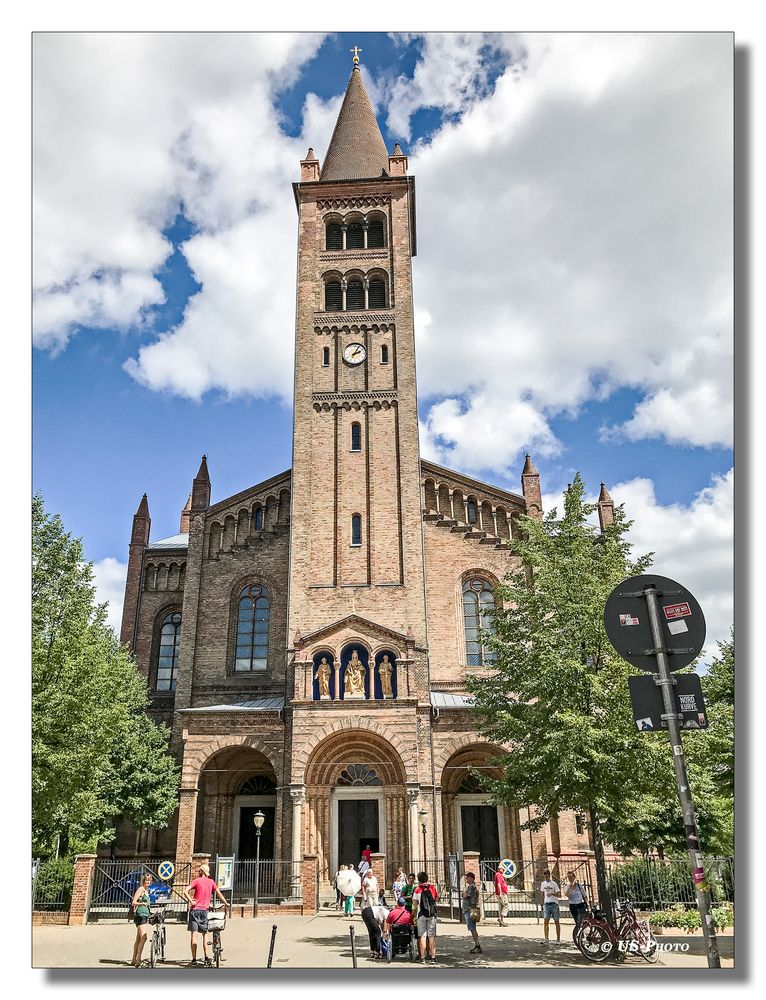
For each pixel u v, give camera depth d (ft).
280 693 167.84
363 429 170.71
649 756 81.92
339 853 141.90
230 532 181.16
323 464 167.53
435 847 136.36
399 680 143.02
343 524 162.81
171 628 195.62
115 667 138.72
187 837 140.56
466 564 171.53
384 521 162.81
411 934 80.12
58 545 111.65
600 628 87.15
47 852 128.57
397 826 139.95
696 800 88.22
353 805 144.36
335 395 173.27
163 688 189.88
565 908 123.95
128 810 152.97
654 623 38.81
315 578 158.40
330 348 177.68
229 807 158.71
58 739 103.76
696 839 36.88
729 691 116.47
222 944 91.30
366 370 175.52
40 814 104.53
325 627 147.54
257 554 178.70
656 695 38.32
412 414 171.12
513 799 92.58
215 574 178.19
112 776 150.82
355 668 145.07
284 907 123.24
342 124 205.26
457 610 168.14
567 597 91.71
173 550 201.16
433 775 142.10
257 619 175.32
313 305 181.78
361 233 190.49
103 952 84.64
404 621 154.20
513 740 96.17
